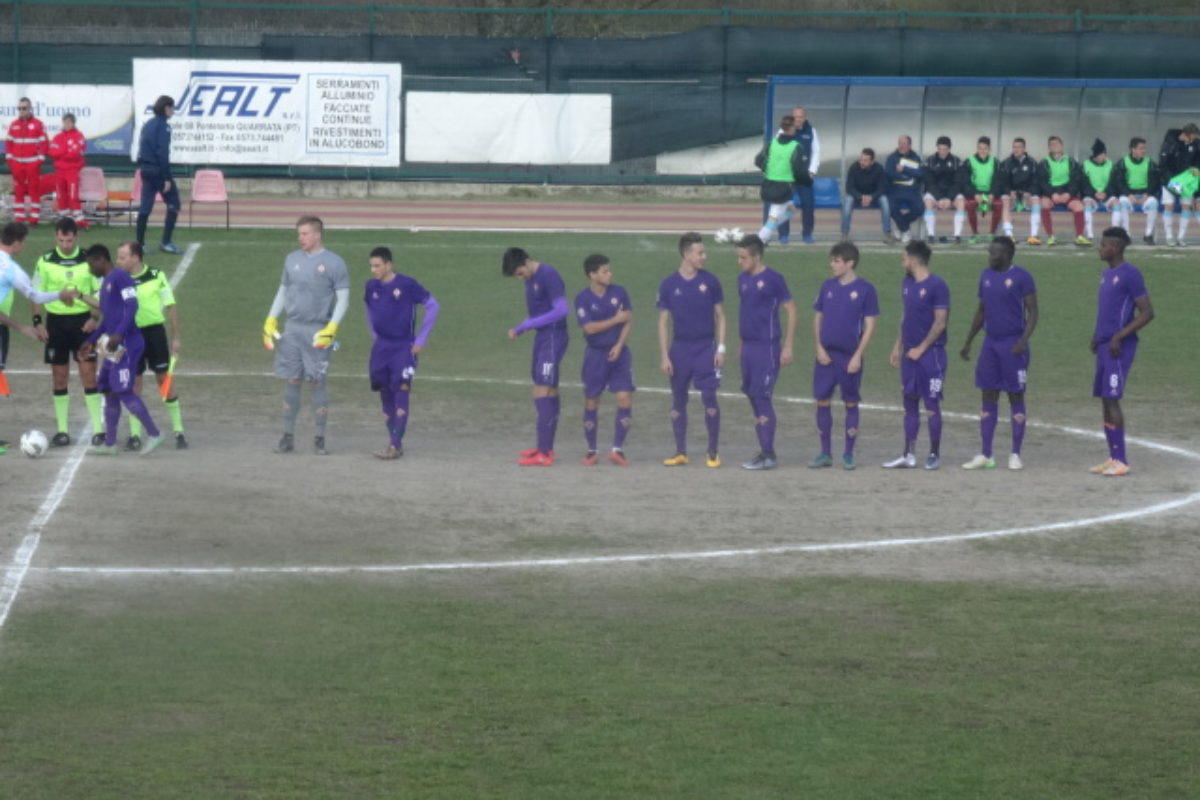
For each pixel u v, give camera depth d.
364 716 31.25
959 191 115.12
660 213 138.25
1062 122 126.00
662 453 60.38
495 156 145.38
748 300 56.41
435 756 29.33
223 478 52.59
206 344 82.44
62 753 29.16
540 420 56.91
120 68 138.75
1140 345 84.81
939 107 123.94
